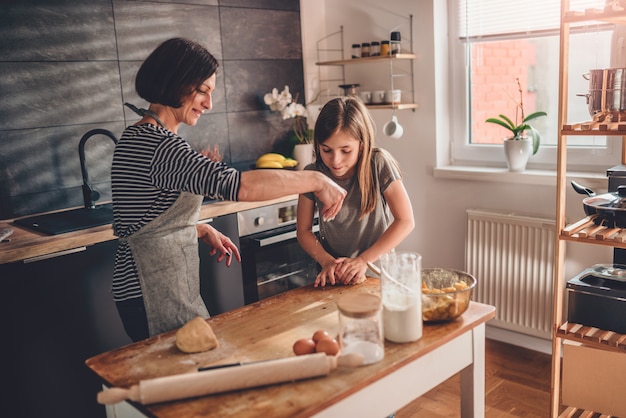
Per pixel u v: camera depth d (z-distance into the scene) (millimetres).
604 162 2822
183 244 1778
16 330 2248
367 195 1915
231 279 2918
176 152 1561
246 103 3502
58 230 2424
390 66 3457
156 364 1334
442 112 3340
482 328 1547
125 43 2973
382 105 3338
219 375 1179
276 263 3131
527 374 2830
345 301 1311
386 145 3576
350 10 3602
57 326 2352
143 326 1780
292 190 1545
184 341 1376
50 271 2309
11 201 2689
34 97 2705
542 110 3055
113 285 1798
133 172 1642
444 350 1438
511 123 3031
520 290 2986
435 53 3236
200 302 1875
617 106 1988
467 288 1459
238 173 1509
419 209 3479
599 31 2758
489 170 3139
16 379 2271
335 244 2020
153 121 1687
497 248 3037
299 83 3764
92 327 2455
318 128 1829
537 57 3012
